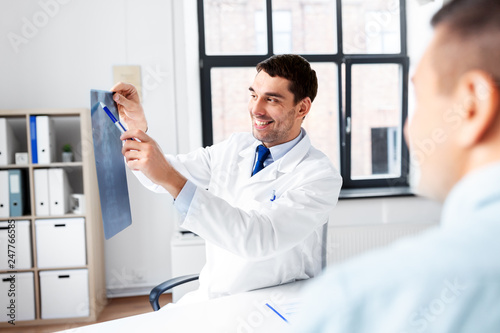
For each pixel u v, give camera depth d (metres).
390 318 0.19
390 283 0.19
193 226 1.00
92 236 2.56
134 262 2.94
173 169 0.98
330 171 1.30
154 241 2.95
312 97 1.37
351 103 3.16
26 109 2.53
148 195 2.93
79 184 2.83
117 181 1.07
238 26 3.05
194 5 2.91
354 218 3.03
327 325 0.20
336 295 0.20
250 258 1.07
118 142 1.13
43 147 2.51
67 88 2.83
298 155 1.38
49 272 2.53
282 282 1.33
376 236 2.84
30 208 2.70
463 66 0.19
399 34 3.10
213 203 0.99
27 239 2.52
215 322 1.02
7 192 2.50
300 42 3.14
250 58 3.04
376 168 3.22
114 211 1.01
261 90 1.30
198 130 2.96
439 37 0.20
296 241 1.12
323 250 1.39
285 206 1.12
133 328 1.00
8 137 2.54
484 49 0.18
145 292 2.97
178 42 2.91
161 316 1.06
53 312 2.54
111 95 1.23
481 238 0.18
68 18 2.80
